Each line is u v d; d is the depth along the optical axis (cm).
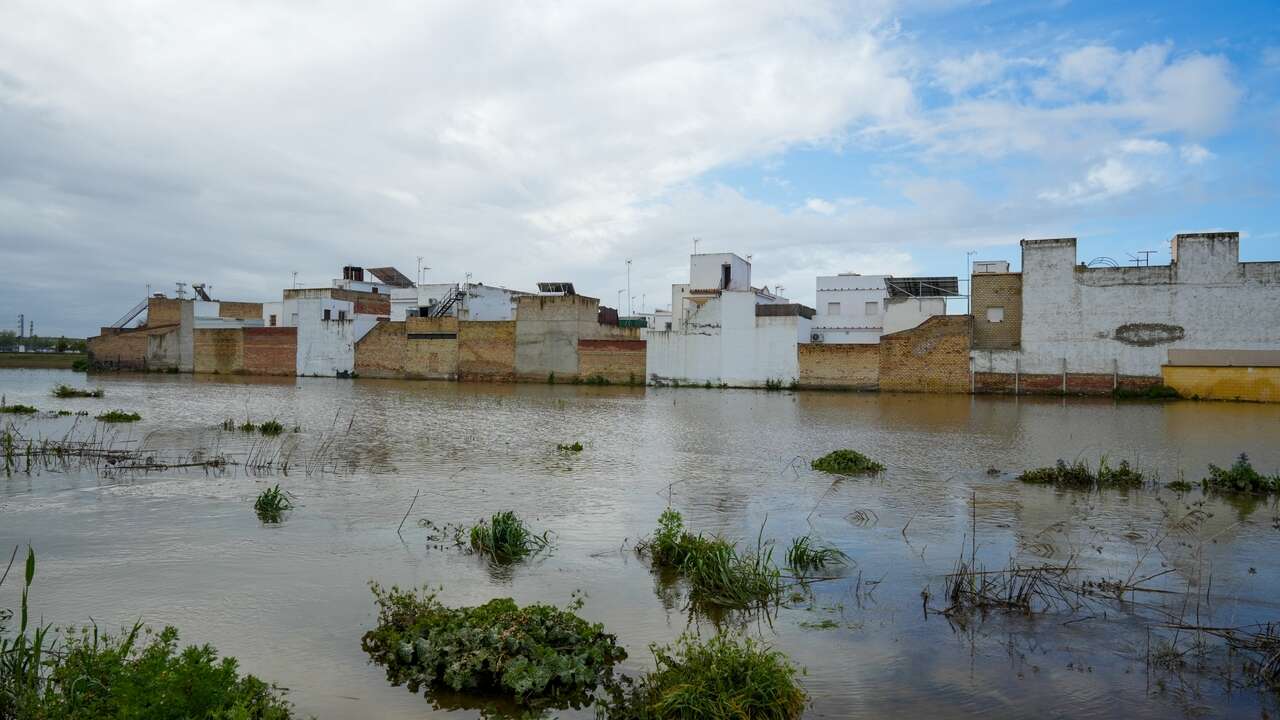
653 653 600
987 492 1291
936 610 743
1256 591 796
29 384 4338
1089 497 1254
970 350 3838
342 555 898
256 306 6919
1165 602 766
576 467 1520
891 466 1569
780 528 1045
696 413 2788
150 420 2316
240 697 498
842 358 4125
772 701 536
